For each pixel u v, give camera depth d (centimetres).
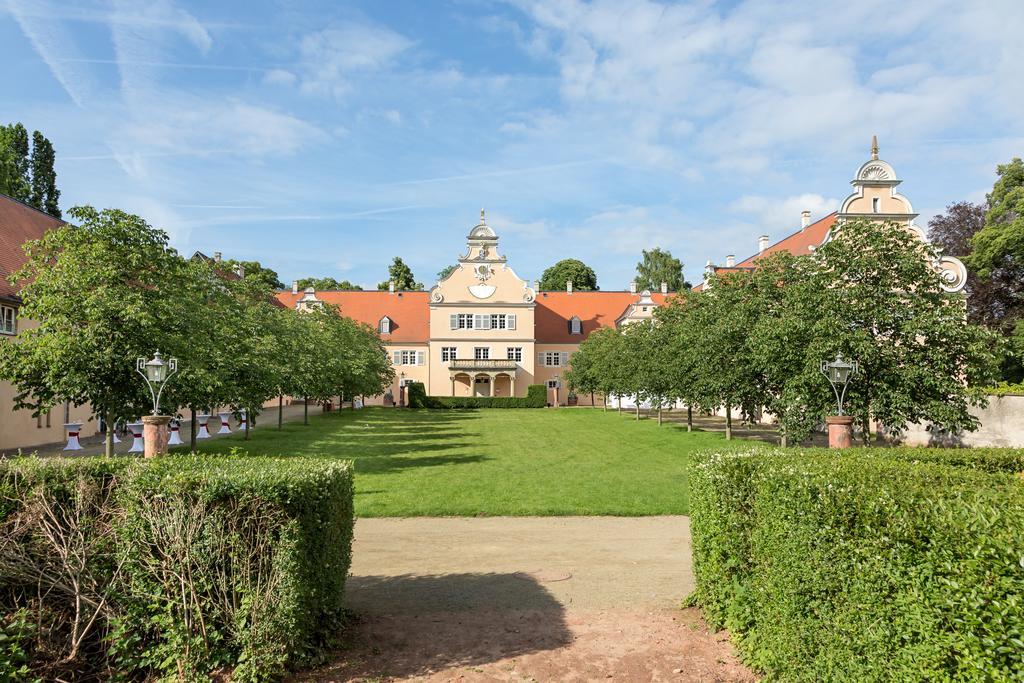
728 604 731
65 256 1617
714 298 2716
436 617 807
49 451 2627
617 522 1361
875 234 1677
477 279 6956
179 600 617
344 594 834
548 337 7275
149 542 627
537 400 6500
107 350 1587
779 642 589
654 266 9662
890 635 438
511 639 736
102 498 652
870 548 461
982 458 881
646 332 3816
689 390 2938
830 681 512
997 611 357
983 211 4581
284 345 3291
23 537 630
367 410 5966
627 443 3012
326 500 675
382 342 6391
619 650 702
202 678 593
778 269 2308
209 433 3347
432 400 6388
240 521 623
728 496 714
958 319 1641
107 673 612
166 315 1717
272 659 610
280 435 3275
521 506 1490
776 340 1792
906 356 1633
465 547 1158
